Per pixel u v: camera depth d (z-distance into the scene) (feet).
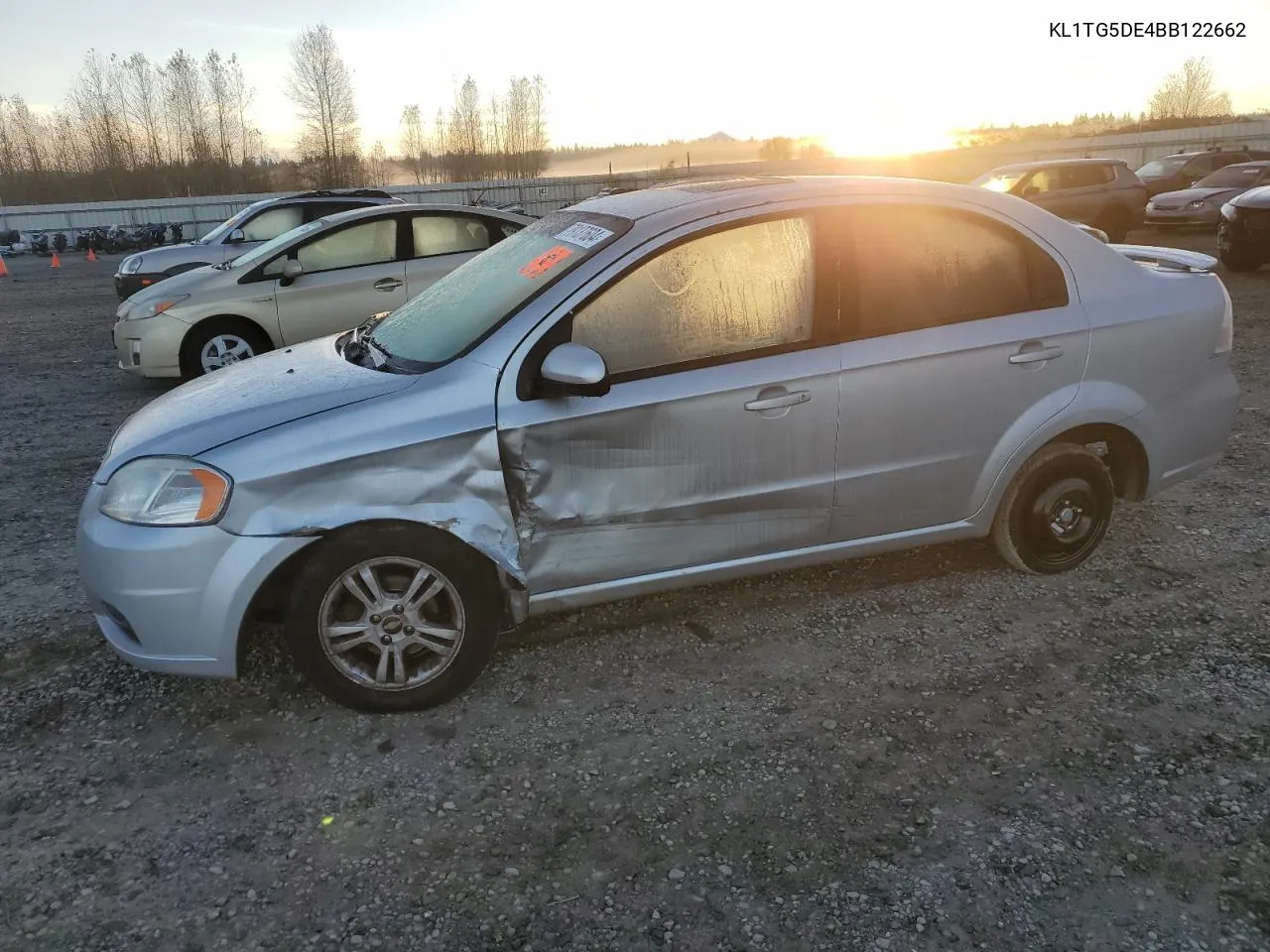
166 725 10.14
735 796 8.86
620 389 10.12
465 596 10.02
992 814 8.52
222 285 24.86
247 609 9.46
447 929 7.39
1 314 43.70
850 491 11.25
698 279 10.46
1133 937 7.16
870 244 11.08
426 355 10.68
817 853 8.11
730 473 10.66
